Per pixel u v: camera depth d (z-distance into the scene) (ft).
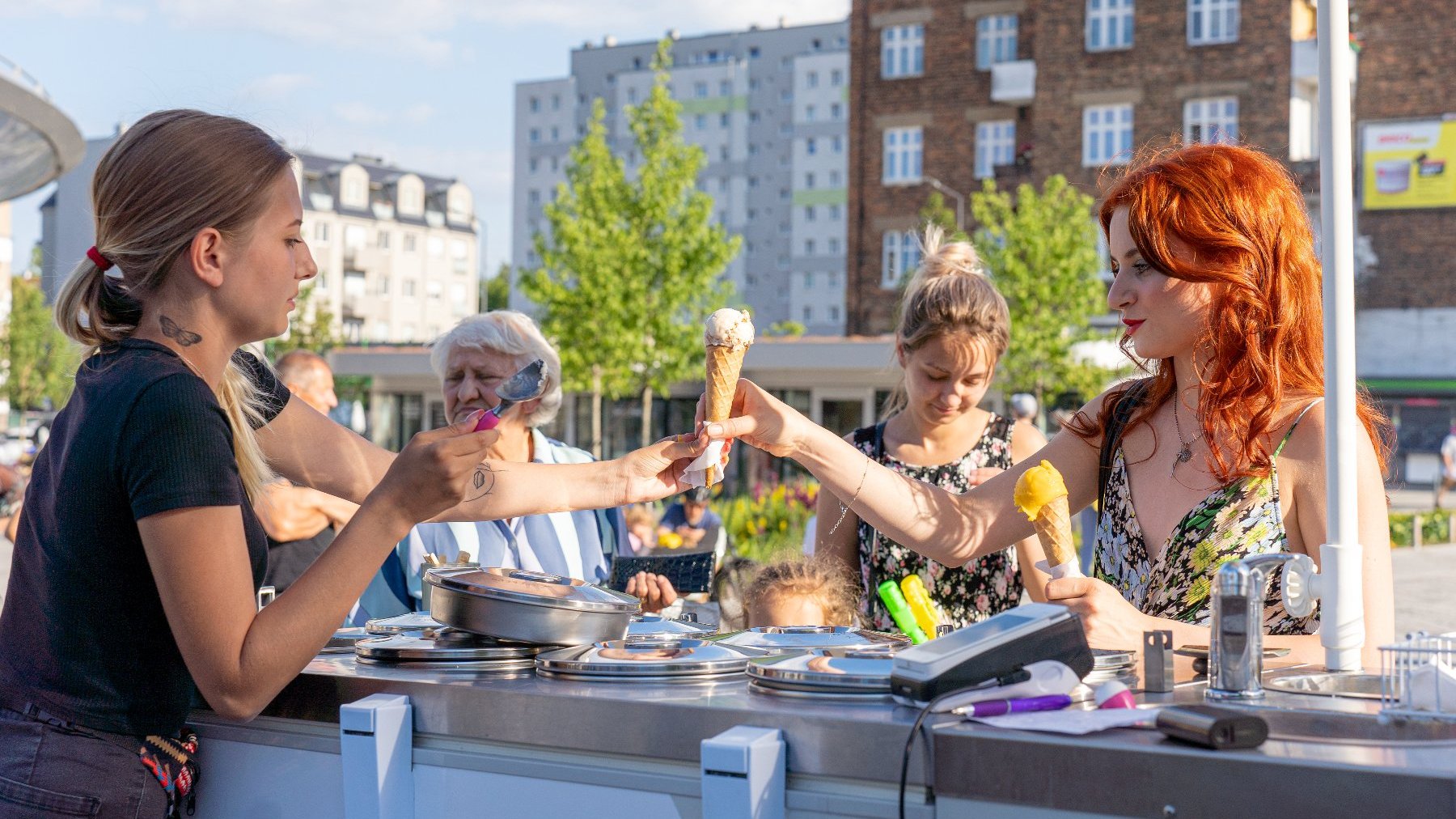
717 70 260.62
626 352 76.48
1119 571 6.64
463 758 5.04
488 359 9.94
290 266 5.30
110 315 5.22
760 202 257.14
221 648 4.67
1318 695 4.74
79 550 4.85
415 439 4.95
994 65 91.40
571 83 269.85
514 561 9.62
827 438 6.78
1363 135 89.66
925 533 6.77
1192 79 84.79
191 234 5.01
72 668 4.94
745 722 4.48
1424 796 3.41
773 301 256.11
